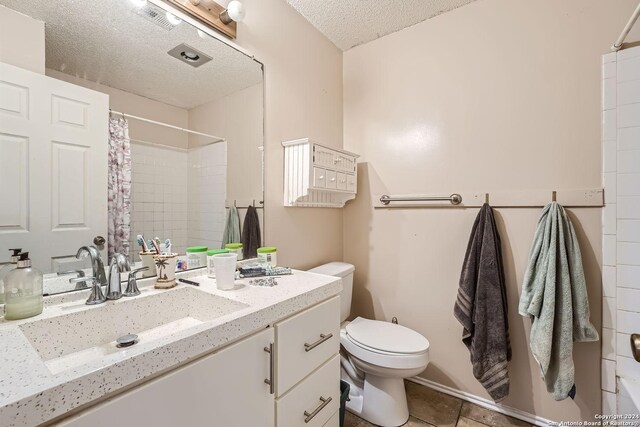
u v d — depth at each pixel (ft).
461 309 5.09
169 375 2.00
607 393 4.34
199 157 4.14
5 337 2.09
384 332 5.17
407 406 5.25
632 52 4.20
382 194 6.45
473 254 5.13
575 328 4.32
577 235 4.57
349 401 5.26
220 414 2.33
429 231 5.89
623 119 4.26
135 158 3.52
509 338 5.01
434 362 5.82
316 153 5.13
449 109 5.67
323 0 5.37
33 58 2.78
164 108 3.78
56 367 2.35
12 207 2.64
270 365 2.80
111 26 3.31
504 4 5.17
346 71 7.02
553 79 4.77
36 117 2.79
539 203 4.83
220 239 4.37
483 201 5.30
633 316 4.19
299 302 3.14
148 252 3.53
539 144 4.87
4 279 2.41
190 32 3.98
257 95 4.86
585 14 4.54
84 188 3.10
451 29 5.66
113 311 2.81
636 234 4.17
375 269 6.55
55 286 2.88
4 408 1.34
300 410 3.14
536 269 4.60
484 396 5.31
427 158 5.90
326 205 5.91
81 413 1.61
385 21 5.97
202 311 3.30
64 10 2.97
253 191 4.81
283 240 5.30
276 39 5.19
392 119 6.34
